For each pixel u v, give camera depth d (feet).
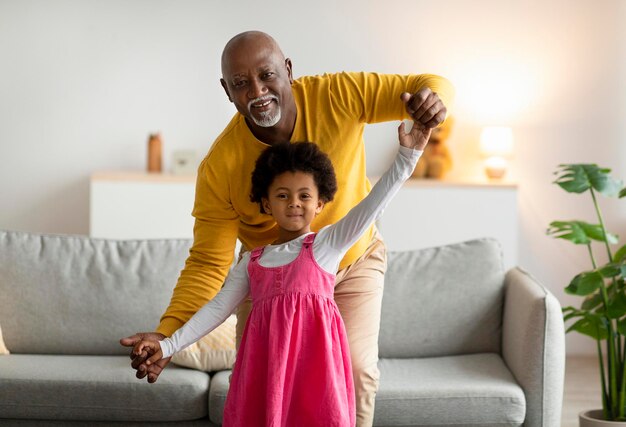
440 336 12.16
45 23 17.80
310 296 7.23
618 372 12.14
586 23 17.81
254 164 7.70
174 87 17.95
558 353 10.87
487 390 10.66
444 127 17.48
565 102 17.92
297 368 7.20
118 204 16.71
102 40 17.87
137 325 12.08
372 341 7.93
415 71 17.87
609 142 17.90
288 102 7.42
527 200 18.06
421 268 12.46
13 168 17.99
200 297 7.91
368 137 17.94
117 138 18.03
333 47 17.80
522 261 18.16
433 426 10.64
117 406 10.67
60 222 18.10
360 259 8.03
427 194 16.85
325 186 7.41
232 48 7.22
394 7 17.79
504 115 17.94
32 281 12.16
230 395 7.41
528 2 17.81
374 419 10.59
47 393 10.68
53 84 17.92
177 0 17.81
